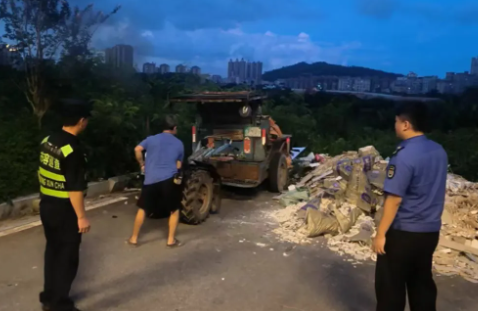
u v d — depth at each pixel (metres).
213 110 7.90
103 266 4.77
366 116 15.98
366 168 7.02
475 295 4.28
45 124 8.01
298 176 9.52
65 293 3.58
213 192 6.83
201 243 5.56
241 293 4.23
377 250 3.03
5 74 8.95
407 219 2.98
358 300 4.15
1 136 6.87
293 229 6.10
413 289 3.18
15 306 3.85
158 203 5.46
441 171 3.02
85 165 3.50
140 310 3.87
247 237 5.82
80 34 8.91
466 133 13.20
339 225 5.91
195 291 4.25
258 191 8.39
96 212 6.71
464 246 5.25
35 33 8.07
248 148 7.70
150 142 5.35
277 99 15.53
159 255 5.12
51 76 8.57
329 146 12.93
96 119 7.92
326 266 4.93
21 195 6.61
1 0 7.70
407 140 3.04
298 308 3.97
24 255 4.95
